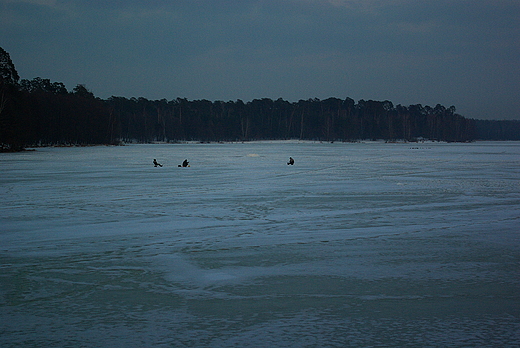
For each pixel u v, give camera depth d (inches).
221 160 2849.4
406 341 367.2
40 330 387.2
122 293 473.1
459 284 501.7
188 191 1269.7
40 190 1291.8
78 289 484.4
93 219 863.7
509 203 1061.8
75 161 2721.5
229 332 383.2
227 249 643.5
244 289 485.4
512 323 400.8
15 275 529.3
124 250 637.3
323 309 431.8
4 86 4340.6
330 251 633.6
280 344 362.0
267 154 3848.4
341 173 1877.5
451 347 357.4
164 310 429.4
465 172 1946.4
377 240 698.2
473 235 732.7
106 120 7091.5
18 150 4426.7
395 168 2177.7
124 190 1291.8
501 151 4808.1
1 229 774.5
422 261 587.5
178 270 548.4
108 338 372.2
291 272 542.3
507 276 528.4
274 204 1040.2
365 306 439.2
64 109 6348.4
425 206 1015.6
